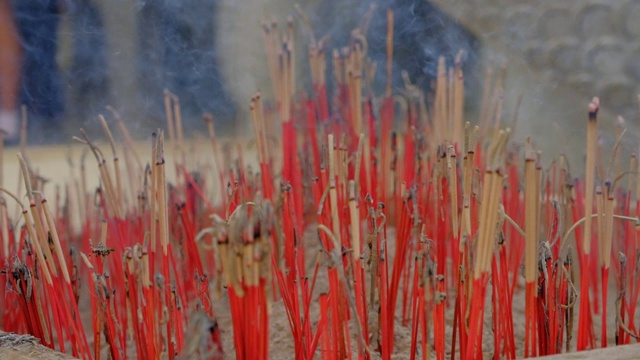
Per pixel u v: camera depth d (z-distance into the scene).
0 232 1.07
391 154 1.30
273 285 1.20
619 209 1.22
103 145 2.21
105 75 2.12
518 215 1.21
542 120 2.18
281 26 2.25
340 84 1.44
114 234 1.10
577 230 1.09
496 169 0.67
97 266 0.87
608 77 2.20
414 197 0.93
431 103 1.65
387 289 0.83
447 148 0.94
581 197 1.20
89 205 1.36
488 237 0.69
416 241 0.97
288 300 0.83
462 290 0.79
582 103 2.22
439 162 0.95
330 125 1.37
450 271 1.19
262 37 2.19
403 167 1.33
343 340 0.81
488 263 0.69
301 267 1.03
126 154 1.35
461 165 1.07
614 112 2.18
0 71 1.98
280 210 1.05
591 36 2.21
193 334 0.66
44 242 0.81
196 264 1.06
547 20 2.24
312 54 1.45
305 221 1.35
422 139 1.29
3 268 0.98
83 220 1.45
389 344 0.89
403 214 0.90
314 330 1.03
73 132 2.17
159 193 0.82
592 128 0.69
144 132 2.23
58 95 2.09
